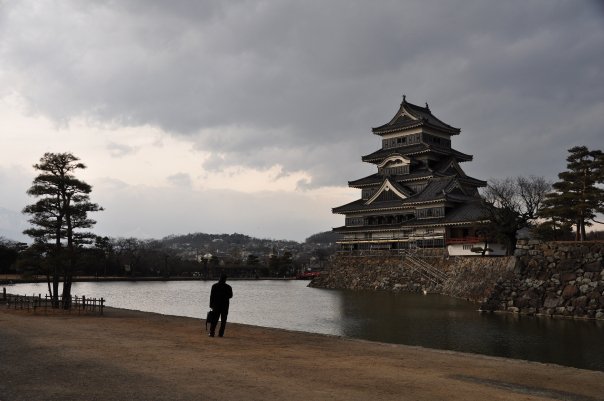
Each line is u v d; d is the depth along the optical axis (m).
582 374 15.82
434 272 74.81
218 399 11.45
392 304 56.25
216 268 169.00
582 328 35.03
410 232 91.25
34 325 26.47
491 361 17.72
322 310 52.28
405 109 112.75
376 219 102.06
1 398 11.22
